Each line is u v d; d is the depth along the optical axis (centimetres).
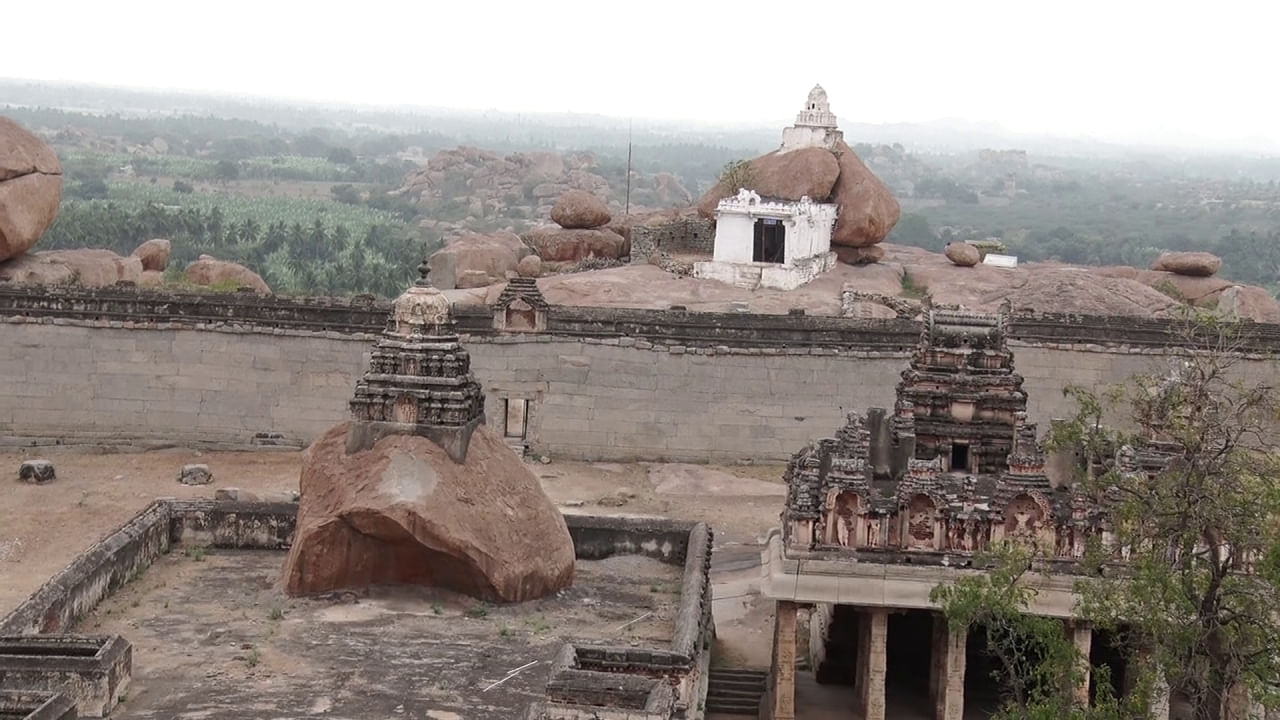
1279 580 2808
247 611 3250
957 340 4044
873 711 3616
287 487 5503
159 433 6109
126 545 3431
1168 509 3033
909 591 3569
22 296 6081
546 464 6047
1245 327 6228
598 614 3362
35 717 2242
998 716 2950
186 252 17725
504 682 2867
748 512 5544
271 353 6088
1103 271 8956
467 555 3272
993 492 3678
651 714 2470
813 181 8762
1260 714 3139
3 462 5853
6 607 4122
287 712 2664
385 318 6084
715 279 8088
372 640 3080
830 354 6094
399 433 3378
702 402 6112
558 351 6103
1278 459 3312
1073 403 6259
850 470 3638
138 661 2914
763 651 4294
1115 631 3347
